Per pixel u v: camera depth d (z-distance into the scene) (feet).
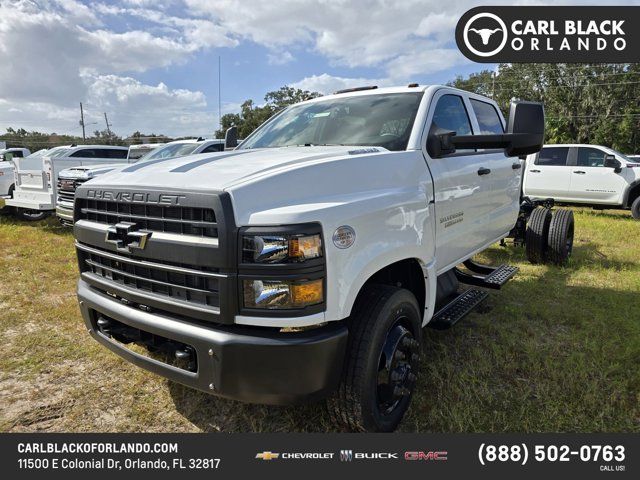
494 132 14.55
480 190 12.82
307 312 6.62
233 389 6.79
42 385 10.24
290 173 7.30
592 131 145.79
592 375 10.59
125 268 8.09
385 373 8.25
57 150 40.01
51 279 18.08
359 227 7.39
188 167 8.23
